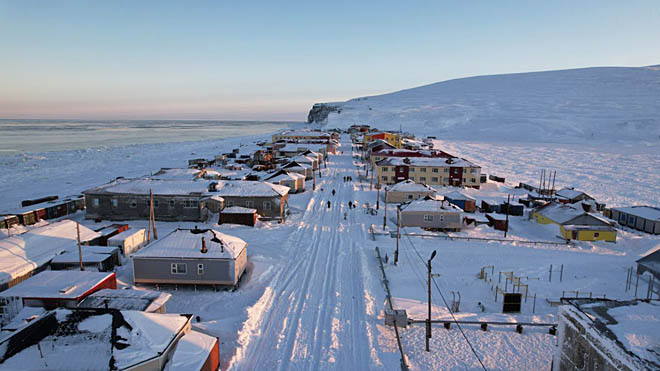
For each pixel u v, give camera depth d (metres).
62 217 48.25
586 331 15.88
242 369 18.80
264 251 36.50
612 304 17.83
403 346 21.31
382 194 65.69
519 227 49.91
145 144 178.88
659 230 47.41
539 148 162.12
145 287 28.69
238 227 44.56
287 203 54.59
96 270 29.50
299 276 31.03
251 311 24.03
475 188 74.69
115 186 48.31
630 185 82.19
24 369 14.66
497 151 151.25
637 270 33.16
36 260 28.89
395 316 23.42
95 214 47.03
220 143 186.00
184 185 49.16
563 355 17.55
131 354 15.49
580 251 40.19
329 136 156.75
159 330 17.08
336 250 37.69
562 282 31.94
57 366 14.88
